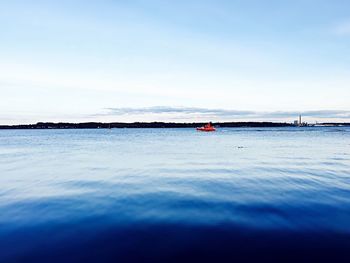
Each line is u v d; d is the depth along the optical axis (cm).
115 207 1002
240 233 738
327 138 7144
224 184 1396
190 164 2209
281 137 7888
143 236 732
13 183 1466
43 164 2267
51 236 740
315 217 856
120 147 4209
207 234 737
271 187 1309
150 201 1080
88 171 1872
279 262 593
